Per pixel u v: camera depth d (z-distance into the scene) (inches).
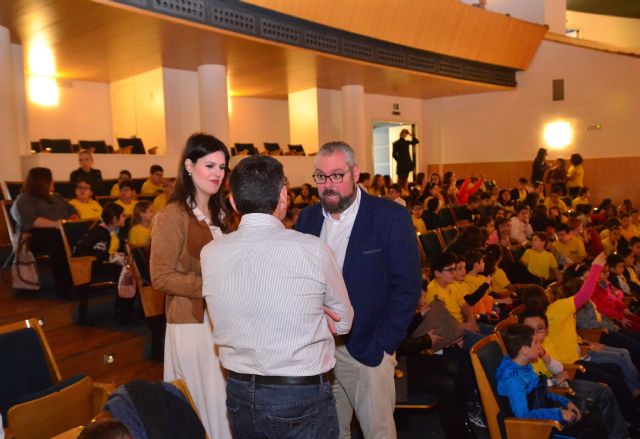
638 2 621.3
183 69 375.6
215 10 265.3
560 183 433.4
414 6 350.9
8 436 80.4
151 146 386.0
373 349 83.1
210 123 345.4
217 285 59.7
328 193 82.1
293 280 57.9
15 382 88.5
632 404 131.7
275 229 60.7
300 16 300.2
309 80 412.8
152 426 63.3
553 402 112.6
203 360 79.6
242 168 61.6
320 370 59.7
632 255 223.9
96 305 172.9
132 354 151.9
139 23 253.4
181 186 81.2
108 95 426.6
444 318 120.6
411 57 382.9
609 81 457.7
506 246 245.6
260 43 288.8
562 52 476.7
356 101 435.8
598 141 465.1
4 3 223.9
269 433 59.0
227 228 86.0
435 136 551.2
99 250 170.4
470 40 415.2
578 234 270.8
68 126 407.8
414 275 83.0
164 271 77.2
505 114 510.6
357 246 83.5
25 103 312.5
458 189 436.5
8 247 230.7
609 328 169.3
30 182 180.7
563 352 141.9
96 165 315.3
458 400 113.8
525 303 127.3
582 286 143.0
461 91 501.0
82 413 82.1
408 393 114.7
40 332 94.3
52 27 259.6
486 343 106.1
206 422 80.0
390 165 570.3
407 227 84.2
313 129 457.1
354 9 321.1
